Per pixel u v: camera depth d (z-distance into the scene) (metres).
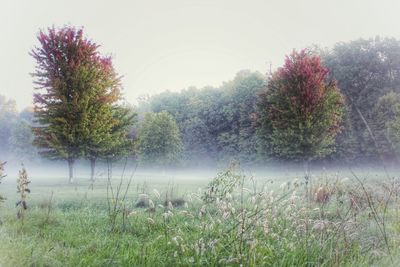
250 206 7.47
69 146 29.42
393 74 57.66
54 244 6.87
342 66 58.59
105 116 30.50
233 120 74.88
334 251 5.77
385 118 39.91
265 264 5.49
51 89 29.20
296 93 33.16
